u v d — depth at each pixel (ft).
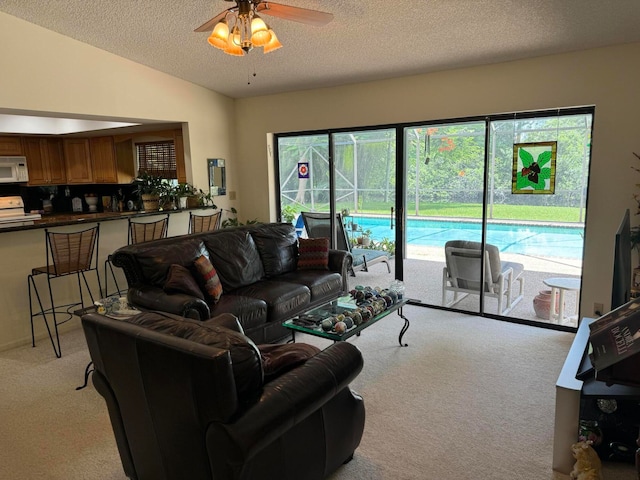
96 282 15.93
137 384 6.22
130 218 16.30
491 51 13.20
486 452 8.09
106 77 15.55
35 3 12.10
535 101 13.60
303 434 6.40
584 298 13.58
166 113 17.72
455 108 15.11
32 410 9.87
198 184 19.39
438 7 10.84
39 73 13.83
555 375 10.98
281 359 6.72
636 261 12.37
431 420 9.12
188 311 10.60
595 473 6.82
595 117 12.71
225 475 5.48
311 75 16.56
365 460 7.91
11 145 22.13
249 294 12.83
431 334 13.78
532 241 14.67
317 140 19.15
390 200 17.46
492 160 14.84
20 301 13.75
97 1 11.88
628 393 7.10
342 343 7.40
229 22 10.05
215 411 5.33
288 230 16.29
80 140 24.13
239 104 20.67
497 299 15.49
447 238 16.20
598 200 12.98
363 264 18.31
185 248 12.87
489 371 11.24
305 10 8.89
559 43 12.31
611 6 10.16
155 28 13.46
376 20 11.75
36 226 13.64
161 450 6.32
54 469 7.93
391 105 16.52
